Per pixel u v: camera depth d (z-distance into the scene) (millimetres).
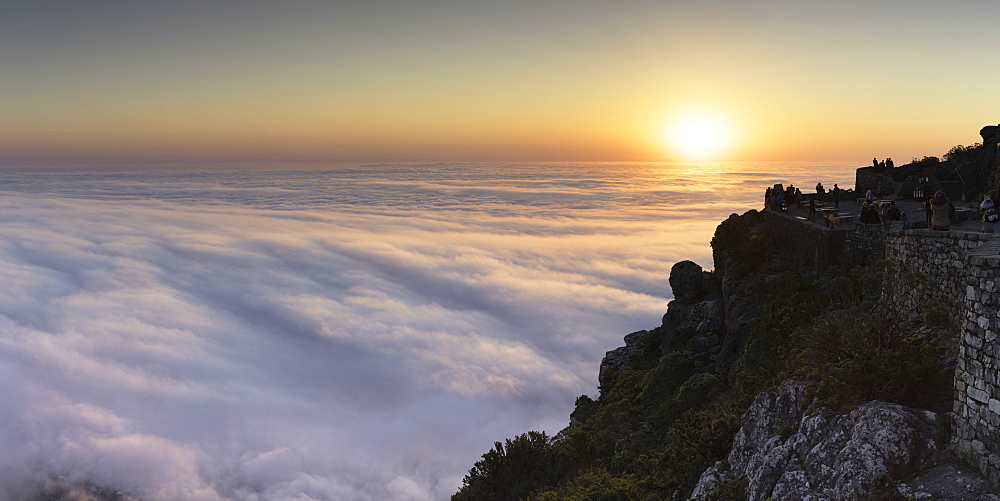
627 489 18875
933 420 11383
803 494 11516
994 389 10023
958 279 15922
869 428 11406
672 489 17672
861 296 24391
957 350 13461
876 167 48438
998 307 9984
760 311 29391
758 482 12734
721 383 27594
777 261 35875
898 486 10531
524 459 28891
